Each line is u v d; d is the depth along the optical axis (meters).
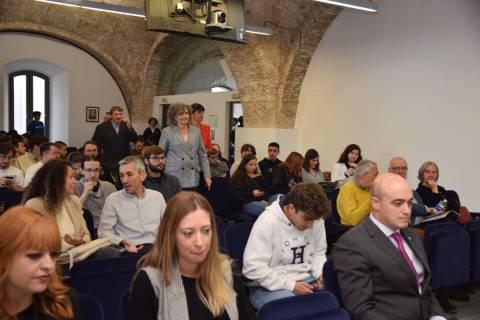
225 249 2.94
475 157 6.08
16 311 1.44
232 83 11.15
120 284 2.52
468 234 3.95
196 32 5.78
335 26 8.24
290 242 2.83
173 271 1.70
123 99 13.27
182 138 4.58
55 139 12.81
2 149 5.15
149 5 5.51
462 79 6.25
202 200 1.76
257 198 5.69
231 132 10.41
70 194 2.96
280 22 8.49
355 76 7.86
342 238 2.39
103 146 6.64
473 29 6.12
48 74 12.66
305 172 6.54
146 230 3.49
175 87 13.10
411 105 6.93
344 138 8.07
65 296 1.54
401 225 2.29
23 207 1.47
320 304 2.01
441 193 4.98
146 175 3.72
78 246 2.86
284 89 8.82
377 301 2.27
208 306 1.70
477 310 3.89
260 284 2.71
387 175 2.39
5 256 1.38
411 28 6.91
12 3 10.67
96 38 12.11
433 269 3.75
